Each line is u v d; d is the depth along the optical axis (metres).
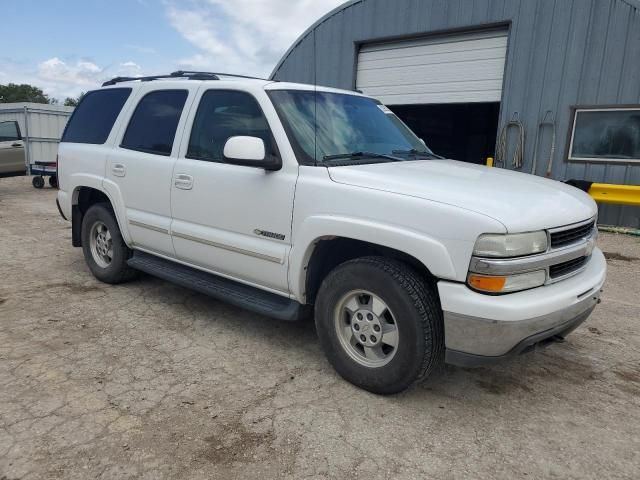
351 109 4.17
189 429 2.80
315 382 3.37
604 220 9.57
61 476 2.40
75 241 5.57
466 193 2.92
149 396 3.13
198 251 4.10
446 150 16.80
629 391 3.41
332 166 3.37
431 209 2.81
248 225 3.67
